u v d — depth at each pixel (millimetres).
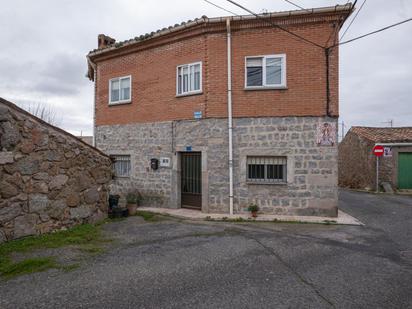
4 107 5039
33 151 5570
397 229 6922
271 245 5449
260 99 8430
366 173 15797
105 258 4629
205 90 8773
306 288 3598
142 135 10156
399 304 3215
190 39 9078
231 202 8492
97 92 11578
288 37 8312
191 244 5473
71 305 3121
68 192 6332
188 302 3203
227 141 8617
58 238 5551
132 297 3314
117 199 8188
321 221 7570
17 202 5277
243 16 8195
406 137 14852
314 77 8195
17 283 3666
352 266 4395
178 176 9430
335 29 8086
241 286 3635
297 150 8227
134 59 10430
